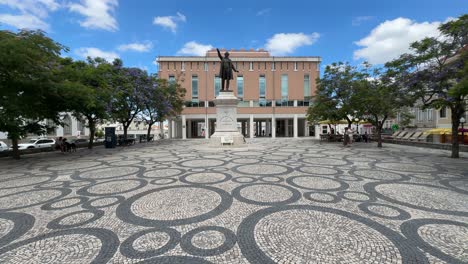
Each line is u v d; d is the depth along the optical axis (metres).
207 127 38.41
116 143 22.53
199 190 5.68
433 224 3.72
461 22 8.29
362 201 4.83
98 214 4.23
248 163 9.63
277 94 38.81
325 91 21.50
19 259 2.86
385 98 13.65
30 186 6.35
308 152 13.91
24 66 9.41
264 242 3.23
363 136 25.42
